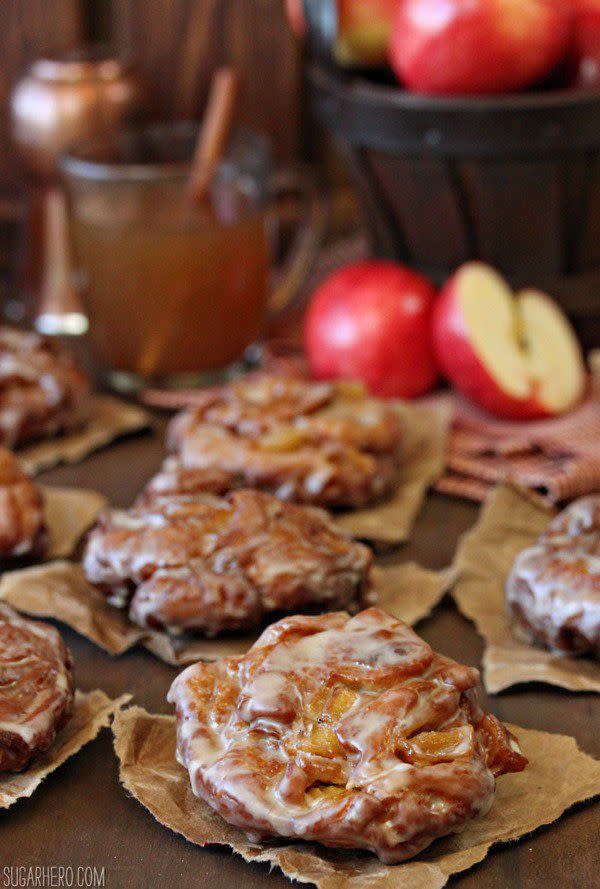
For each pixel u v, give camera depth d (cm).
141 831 58
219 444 73
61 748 60
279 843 57
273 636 60
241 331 84
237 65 96
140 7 95
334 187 101
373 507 74
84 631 66
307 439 74
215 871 57
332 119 81
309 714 58
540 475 75
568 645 64
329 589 65
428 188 80
